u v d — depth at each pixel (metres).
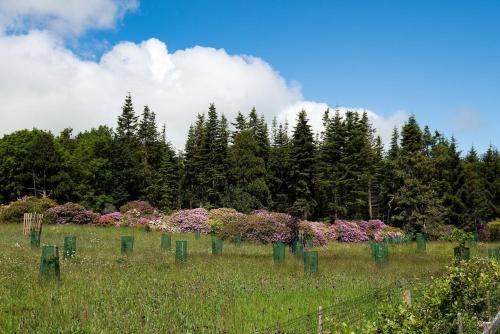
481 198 62.59
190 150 79.00
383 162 72.81
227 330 8.78
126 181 72.56
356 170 68.69
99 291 11.88
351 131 69.81
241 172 73.31
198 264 18.73
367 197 73.31
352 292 13.55
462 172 61.97
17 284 12.26
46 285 12.35
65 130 92.81
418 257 26.03
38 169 67.38
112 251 23.22
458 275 10.45
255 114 91.19
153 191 74.75
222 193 72.25
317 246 39.66
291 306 11.31
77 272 14.91
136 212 49.28
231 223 40.41
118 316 9.31
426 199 54.44
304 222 43.06
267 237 38.81
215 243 24.14
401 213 56.12
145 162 81.75
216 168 74.75
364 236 49.50
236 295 12.53
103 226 44.75
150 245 29.28
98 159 72.06
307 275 17.00
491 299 11.52
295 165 65.38
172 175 76.19
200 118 92.88
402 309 7.80
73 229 38.03
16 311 9.53
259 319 9.92
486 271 12.38
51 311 9.45
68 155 71.38
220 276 15.69
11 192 66.75
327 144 71.00
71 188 68.19
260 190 67.50
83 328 8.40
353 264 21.06
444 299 9.27
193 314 10.05
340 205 70.44
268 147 83.19
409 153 57.62
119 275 14.79
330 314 9.34
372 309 10.07
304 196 65.81
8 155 66.56
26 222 34.03
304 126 65.81
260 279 15.39
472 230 59.28
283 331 8.38
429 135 62.69
